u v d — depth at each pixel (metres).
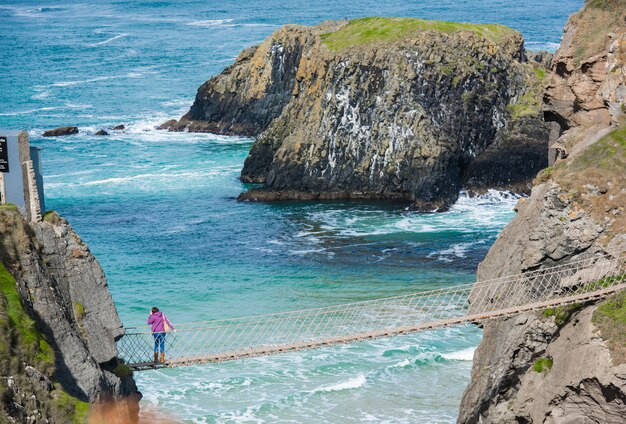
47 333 32.84
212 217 85.12
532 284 42.47
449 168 90.44
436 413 47.41
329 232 79.62
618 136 46.22
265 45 118.31
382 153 91.50
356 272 68.38
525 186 92.69
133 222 83.44
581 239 42.78
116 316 36.09
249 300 63.00
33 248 34.16
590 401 37.31
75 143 117.56
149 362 37.69
